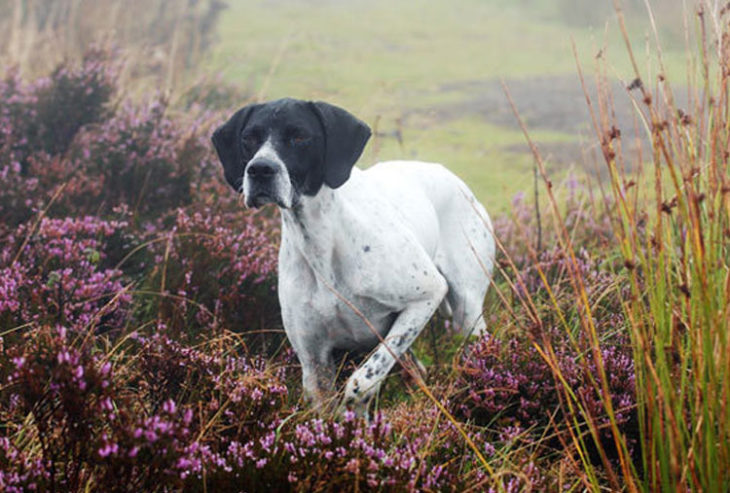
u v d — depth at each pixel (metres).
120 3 11.62
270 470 2.77
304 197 3.55
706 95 2.75
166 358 3.39
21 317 3.92
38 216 4.81
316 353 3.84
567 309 4.04
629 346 3.53
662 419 2.59
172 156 5.82
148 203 5.64
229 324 4.41
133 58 8.66
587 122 10.80
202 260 4.67
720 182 2.69
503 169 8.73
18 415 3.19
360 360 4.07
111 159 5.68
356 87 12.36
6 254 4.45
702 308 2.48
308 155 3.53
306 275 3.73
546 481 2.99
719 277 2.63
